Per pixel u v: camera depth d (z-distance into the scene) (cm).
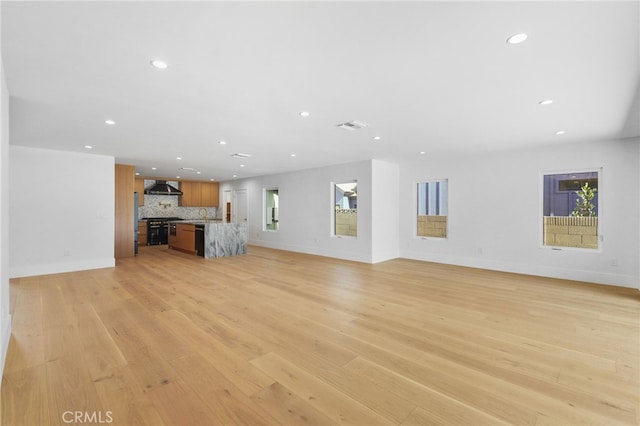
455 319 311
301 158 615
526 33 178
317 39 185
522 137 433
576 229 484
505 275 512
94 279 481
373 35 181
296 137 433
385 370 214
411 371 212
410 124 368
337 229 723
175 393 187
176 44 190
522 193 523
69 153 537
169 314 324
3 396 183
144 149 518
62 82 244
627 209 432
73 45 189
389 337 268
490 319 311
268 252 788
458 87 257
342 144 480
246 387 193
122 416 166
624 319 310
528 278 489
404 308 345
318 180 741
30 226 503
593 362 224
